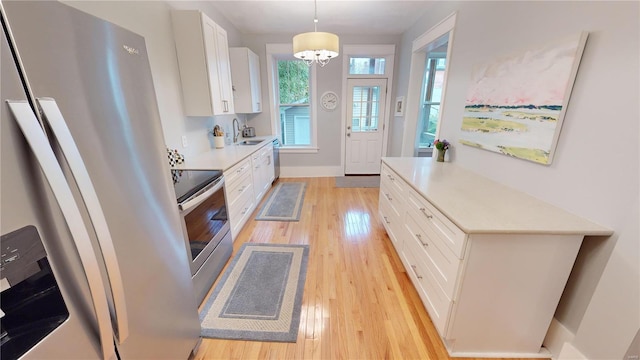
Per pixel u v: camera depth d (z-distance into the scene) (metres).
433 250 1.52
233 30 3.85
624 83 1.06
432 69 5.07
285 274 2.11
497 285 1.26
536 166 1.52
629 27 1.03
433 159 2.69
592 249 1.20
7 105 0.52
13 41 0.54
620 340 1.04
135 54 0.91
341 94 4.68
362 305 1.78
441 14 2.79
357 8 3.17
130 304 0.88
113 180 0.79
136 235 0.90
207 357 1.42
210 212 1.93
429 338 1.53
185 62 2.55
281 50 4.38
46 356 0.61
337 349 1.46
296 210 3.44
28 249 0.57
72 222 0.60
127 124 0.86
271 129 4.76
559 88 1.33
